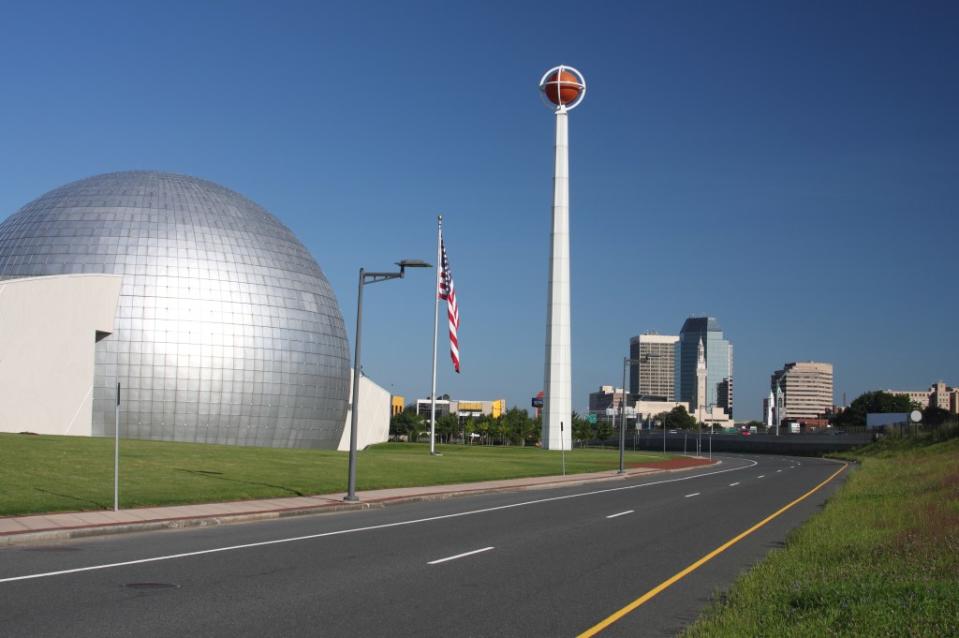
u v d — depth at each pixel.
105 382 56.91
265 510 25.36
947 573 13.13
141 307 58.00
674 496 37.06
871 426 153.25
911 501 27.14
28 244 59.28
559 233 90.06
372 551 17.83
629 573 15.52
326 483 34.81
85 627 10.39
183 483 30.84
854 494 34.06
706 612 11.80
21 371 48.50
